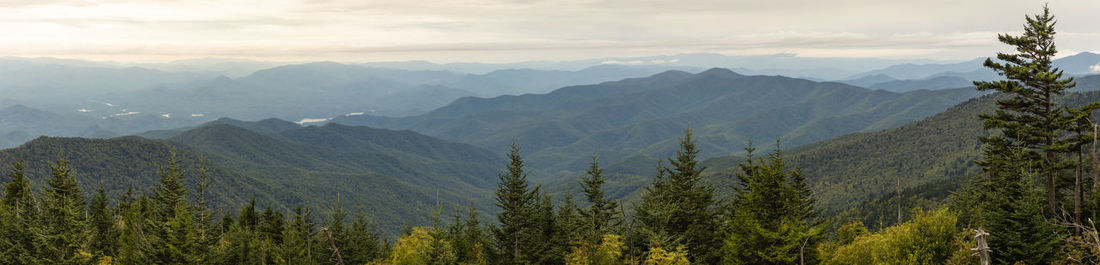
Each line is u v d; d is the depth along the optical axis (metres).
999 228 34.28
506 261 47.81
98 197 72.44
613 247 39.50
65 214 57.75
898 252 34.81
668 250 38.56
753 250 33.69
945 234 34.03
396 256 43.22
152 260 51.22
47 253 56.69
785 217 33.62
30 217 61.47
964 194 54.31
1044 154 41.25
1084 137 38.88
